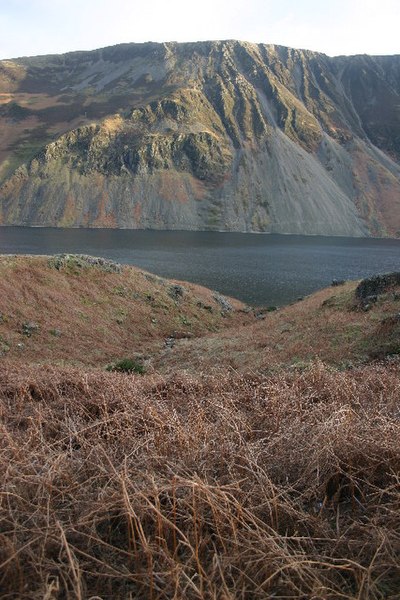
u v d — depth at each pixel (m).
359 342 17.16
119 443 4.77
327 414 5.64
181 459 4.10
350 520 3.62
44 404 6.91
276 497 3.37
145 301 33.62
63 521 3.22
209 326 34.12
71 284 31.28
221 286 53.84
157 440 4.58
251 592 2.68
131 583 2.88
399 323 16.88
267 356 17.80
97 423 4.96
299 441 4.62
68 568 2.73
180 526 3.27
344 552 3.19
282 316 29.91
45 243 88.00
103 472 3.81
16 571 2.71
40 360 22.73
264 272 64.50
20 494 3.50
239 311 39.34
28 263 30.97
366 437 4.46
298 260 78.12
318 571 2.83
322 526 3.39
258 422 5.74
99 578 2.83
